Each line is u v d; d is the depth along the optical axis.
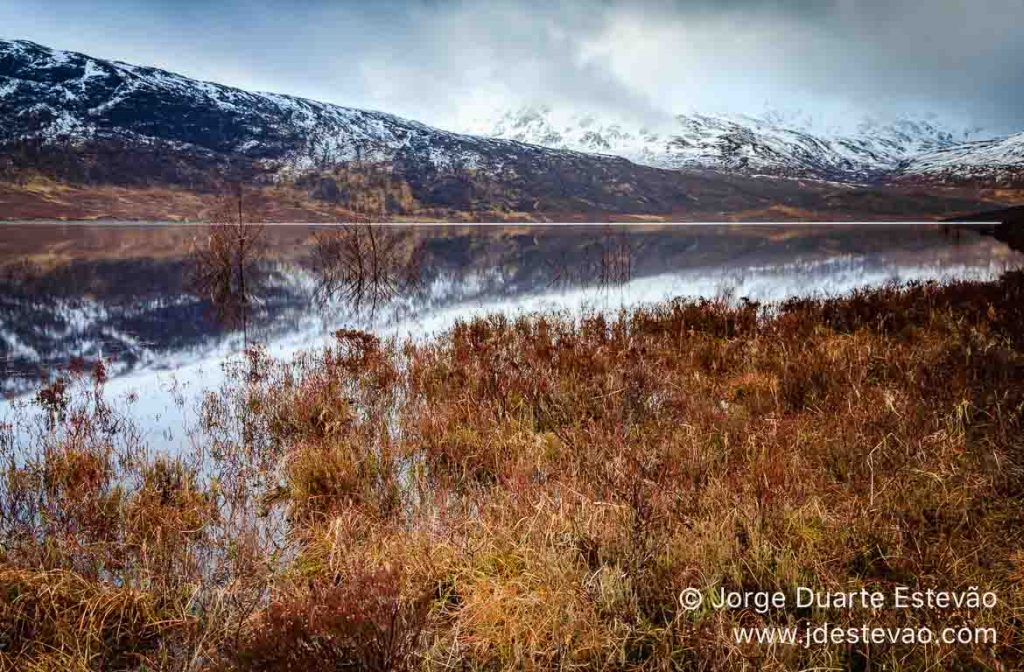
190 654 2.95
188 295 17.52
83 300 16.22
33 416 6.79
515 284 20.67
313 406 6.34
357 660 2.64
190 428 6.27
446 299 17.06
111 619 3.12
